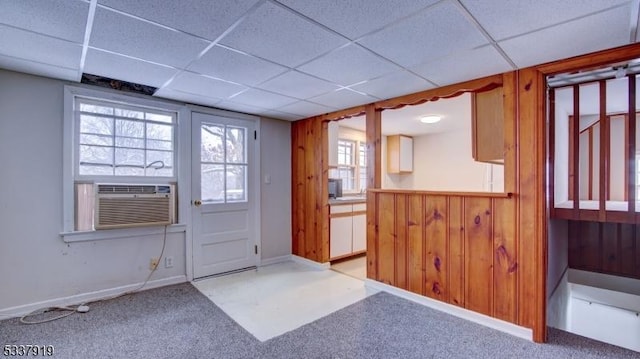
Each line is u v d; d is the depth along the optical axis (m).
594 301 4.15
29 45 2.05
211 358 2.06
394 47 2.05
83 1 1.54
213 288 3.34
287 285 3.46
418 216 3.02
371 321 2.60
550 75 2.34
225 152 3.86
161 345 2.21
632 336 3.87
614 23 1.71
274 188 4.34
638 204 3.43
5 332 2.34
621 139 4.31
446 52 2.12
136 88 3.02
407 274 3.10
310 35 1.90
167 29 1.83
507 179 2.46
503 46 2.02
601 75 2.86
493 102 2.65
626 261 3.91
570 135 4.35
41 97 2.69
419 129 5.64
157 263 3.34
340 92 3.06
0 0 1.53
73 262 2.85
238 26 1.79
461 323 2.58
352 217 4.54
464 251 2.71
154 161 3.32
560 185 3.73
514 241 2.43
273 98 3.29
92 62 2.34
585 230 4.15
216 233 3.78
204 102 3.48
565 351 2.16
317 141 4.13
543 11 1.60
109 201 2.94
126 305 2.86
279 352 2.13
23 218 2.62
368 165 3.47
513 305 2.43
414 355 2.11
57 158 2.76
